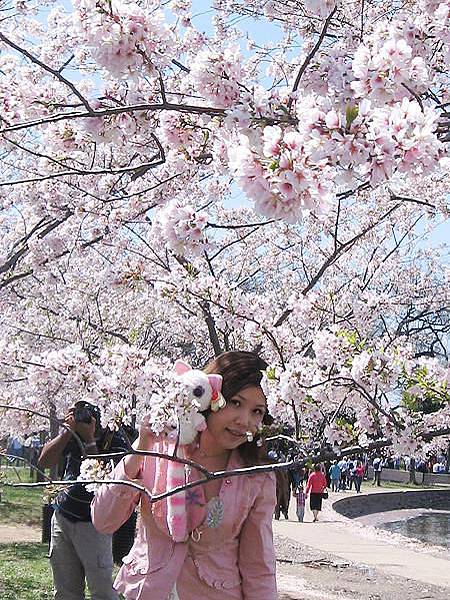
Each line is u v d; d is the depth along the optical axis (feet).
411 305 49.60
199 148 17.42
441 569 40.06
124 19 13.32
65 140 19.45
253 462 9.82
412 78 11.12
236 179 8.95
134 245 34.78
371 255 47.19
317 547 46.21
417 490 104.63
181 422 9.55
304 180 8.82
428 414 14.05
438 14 14.40
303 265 46.93
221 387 9.62
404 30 14.56
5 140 18.62
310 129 9.24
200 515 9.37
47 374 16.11
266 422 10.80
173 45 13.48
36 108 18.78
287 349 20.62
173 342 53.78
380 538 52.01
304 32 22.48
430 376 13.12
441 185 35.14
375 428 13.91
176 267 28.32
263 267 46.70
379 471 118.01
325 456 11.21
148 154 24.61
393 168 9.41
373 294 26.76
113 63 13.43
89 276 43.60
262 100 12.22
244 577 9.39
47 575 29.01
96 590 16.98
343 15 23.39
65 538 17.06
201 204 33.19
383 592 33.12
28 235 27.61
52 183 27.63
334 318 24.41
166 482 9.61
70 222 30.76
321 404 14.73
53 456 17.56
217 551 9.37
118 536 27.81
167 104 12.83
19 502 55.21
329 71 12.75
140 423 10.11
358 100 11.46
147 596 9.24
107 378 13.88
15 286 39.86
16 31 29.14
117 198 21.74
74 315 44.32
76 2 13.43
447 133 13.05
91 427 17.52
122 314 46.44
